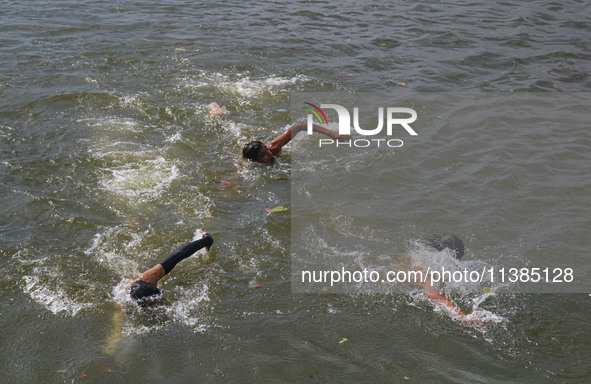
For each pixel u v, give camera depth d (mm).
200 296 5859
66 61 11656
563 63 12820
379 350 5207
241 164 8500
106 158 8344
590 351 5219
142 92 10562
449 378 4879
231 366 4969
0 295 5703
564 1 17469
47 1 15438
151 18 14609
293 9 16078
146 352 5113
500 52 13406
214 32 13914
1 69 11086
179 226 6969
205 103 10312
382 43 13734
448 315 5672
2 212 6988
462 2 17297
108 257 6363
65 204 7238
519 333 5449
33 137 8812
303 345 5250
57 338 5234
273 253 6551
